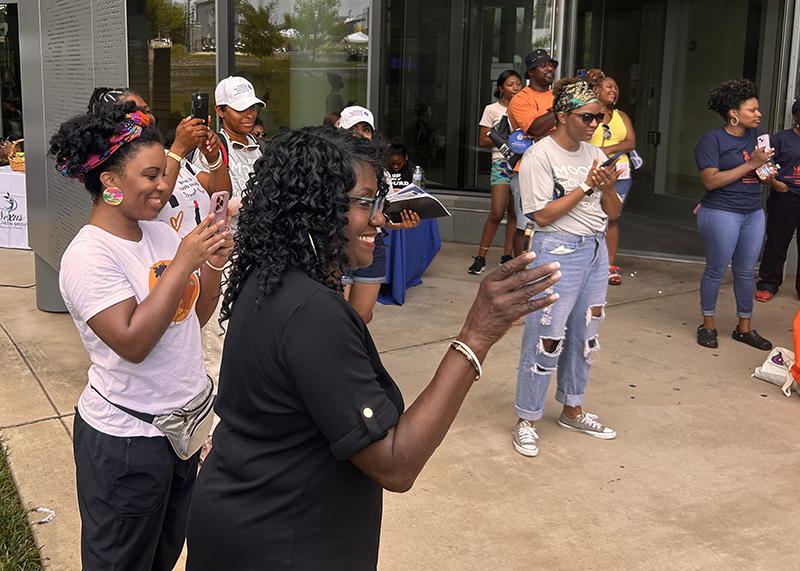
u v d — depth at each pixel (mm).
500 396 4344
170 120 7867
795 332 4340
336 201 1423
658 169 9719
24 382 4344
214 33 7711
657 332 5473
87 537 2059
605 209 3584
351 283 4160
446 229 8438
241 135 3426
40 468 3389
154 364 2037
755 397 4367
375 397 1359
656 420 4055
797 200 6086
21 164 7727
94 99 2729
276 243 1426
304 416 1408
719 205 5004
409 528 3020
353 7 7723
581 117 3375
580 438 3854
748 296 5215
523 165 3523
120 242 2014
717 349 5148
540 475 3467
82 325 2002
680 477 3465
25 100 5195
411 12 8148
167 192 2053
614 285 6723
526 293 1406
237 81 3354
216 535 1502
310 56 7855
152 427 2047
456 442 3779
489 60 8203
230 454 1498
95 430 2020
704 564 2820
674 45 9359
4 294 6191
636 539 2977
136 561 2113
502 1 8016
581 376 3855
